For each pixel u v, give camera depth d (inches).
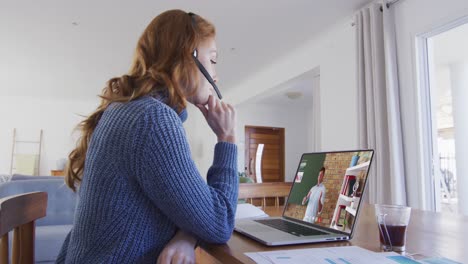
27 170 257.8
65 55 170.7
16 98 269.4
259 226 35.2
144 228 25.7
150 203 26.1
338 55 139.9
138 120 25.0
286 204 41.9
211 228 25.9
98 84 228.8
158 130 24.8
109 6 118.2
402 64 107.4
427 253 26.6
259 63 180.7
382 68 109.0
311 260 23.5
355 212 30.8
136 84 29.8
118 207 25.1
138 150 24.5
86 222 25.9
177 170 24.6
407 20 106.4
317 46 154.0
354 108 128.6
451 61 167.8
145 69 30.1
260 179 201.3
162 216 26.8
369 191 108.0
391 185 102.0
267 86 197.0
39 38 147.8
